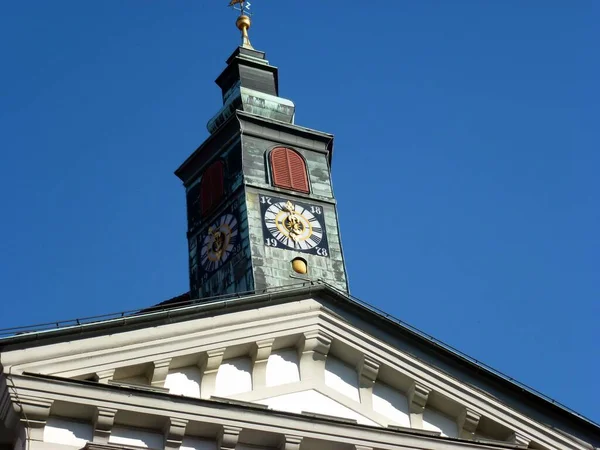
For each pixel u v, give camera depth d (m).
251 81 69.19
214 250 63.12
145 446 40.06
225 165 65.31
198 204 66.25
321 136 67.06
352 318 44.84
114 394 39.62
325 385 43.97
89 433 39.50
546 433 45.94
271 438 41.62
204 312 42.47
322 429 42.12
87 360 40.16
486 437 45.72
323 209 64.19
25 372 38.88
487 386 45.78
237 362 43.19
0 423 39.47
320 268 61.41
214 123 68.50
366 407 44.12
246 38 72.19
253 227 61.62
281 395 43.12
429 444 43.62
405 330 45.12
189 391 41.88
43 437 38.75
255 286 59.03
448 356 45.47
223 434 40.72
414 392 44.78
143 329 41.31
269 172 64.31
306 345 43.97
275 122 66.25
